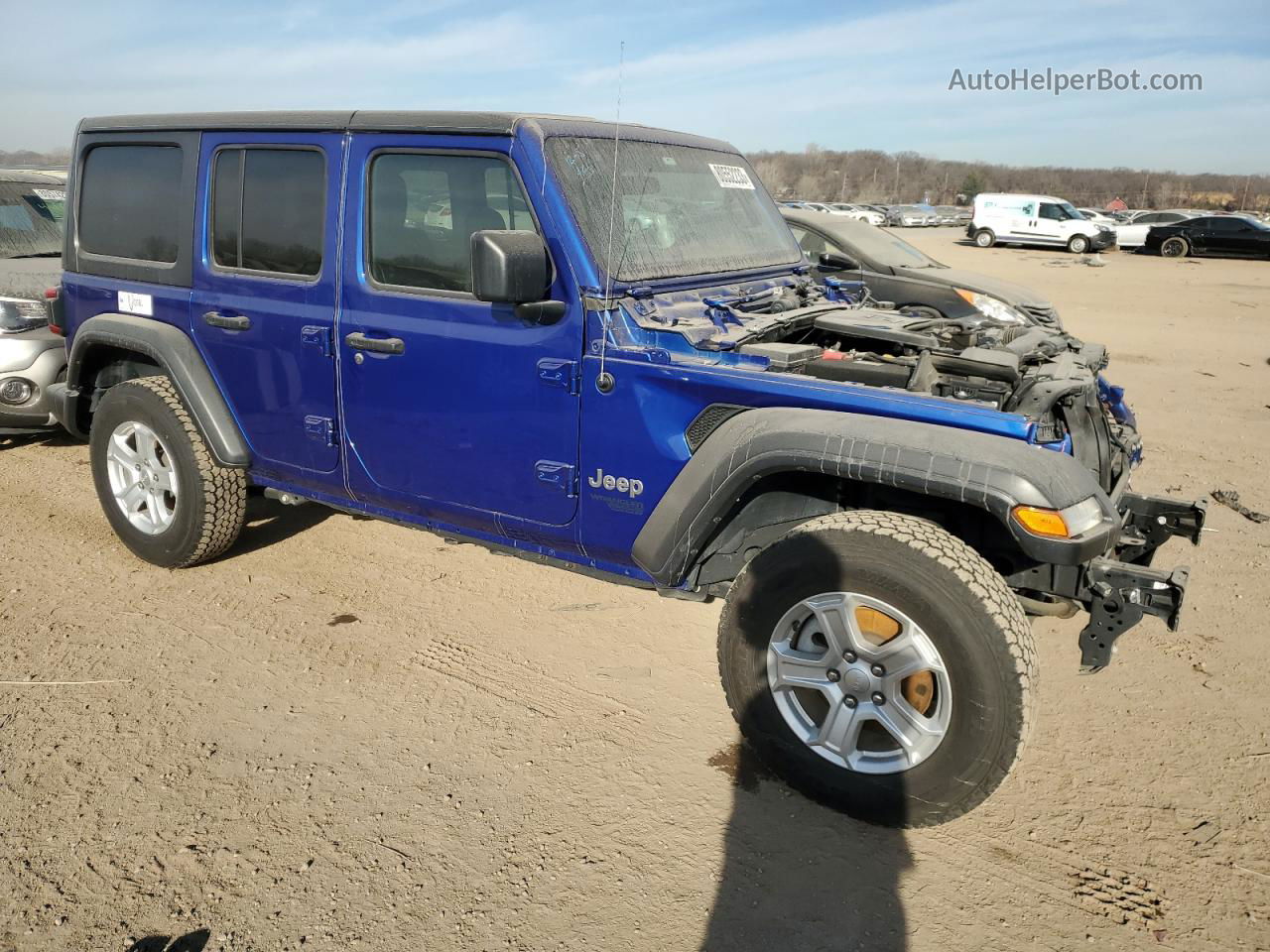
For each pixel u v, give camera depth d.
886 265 8.12
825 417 2.85
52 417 6.09
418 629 4.16
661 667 3.87
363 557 4.91
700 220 3.89
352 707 3.54
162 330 4.29
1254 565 4.82
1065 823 2.96
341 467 3.95
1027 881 2.73
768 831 2.92
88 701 3.53
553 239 3.22
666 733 3.42
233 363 4.14
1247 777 3.18
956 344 3.39
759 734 3.04
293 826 2.89
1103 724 3.48
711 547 3.23
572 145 3.38
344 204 3.69
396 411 3.69
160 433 4.38
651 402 3.13
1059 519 2.51
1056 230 30.77
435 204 3.50
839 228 8.56
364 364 3.71
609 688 3.71
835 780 2.92
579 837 2.88
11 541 4.98
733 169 4.30
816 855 2.82
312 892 2.63
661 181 3.72
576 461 3.32
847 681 2.84
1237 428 7.46
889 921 2.57
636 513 3.25
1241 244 27.45
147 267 4.39
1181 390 8.91
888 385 3.07
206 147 4.09
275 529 5.27
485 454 3.52
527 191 3.25
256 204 3.98
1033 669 2.61
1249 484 6.09
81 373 4.77
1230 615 4.31
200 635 4.05
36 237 7.19
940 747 2.72
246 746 3.29
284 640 4.03
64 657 3.83
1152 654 3.98
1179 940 2.52
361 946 2.46
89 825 2.87
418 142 3.50
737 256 3.98
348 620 4.23
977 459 2.60
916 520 2.79
